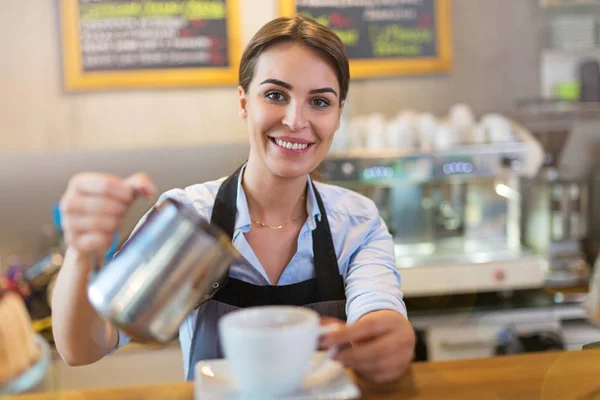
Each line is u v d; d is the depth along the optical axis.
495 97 3.03
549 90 3.04
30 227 2.81
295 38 1.03
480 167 2.56
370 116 2.94
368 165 2.51
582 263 2.67
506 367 0.85
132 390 0.81
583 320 2.44
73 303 0.84
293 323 0.70
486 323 2.43
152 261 0.65
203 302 1.12
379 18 2.90
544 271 2.54
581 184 2.66
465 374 0.83
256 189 1.16
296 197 1.17
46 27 2.75
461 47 2.99
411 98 2.98
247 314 0.70
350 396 0.70
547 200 2.66
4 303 1.75
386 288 1.06
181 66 2.82
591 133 3.09
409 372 0.84
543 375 0.82
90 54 2.78
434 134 2.61
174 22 2.80
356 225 1.24
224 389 0.72
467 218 2.69
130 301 0.64
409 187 2.65
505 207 2.70
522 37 3.02
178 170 2.90
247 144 2.91
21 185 2.80
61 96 2.78
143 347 2.28
